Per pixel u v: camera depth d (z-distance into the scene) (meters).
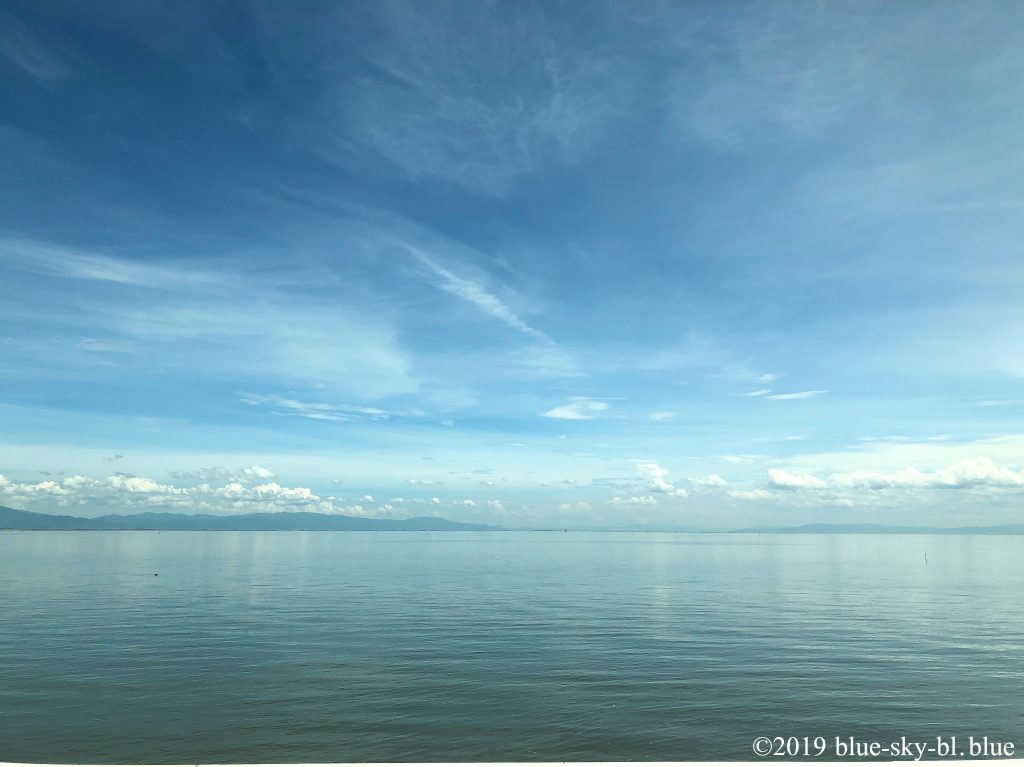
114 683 26.25
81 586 65.75
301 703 23.66
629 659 30.67
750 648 33.38
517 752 19.22
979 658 30.95
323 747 19.62
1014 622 42.44
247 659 30.55
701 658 30.91
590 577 80.12
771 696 24.44
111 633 37.50
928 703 23.64
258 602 52.72
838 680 26.77
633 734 20.67
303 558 123.38
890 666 29.27
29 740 20.11
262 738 20.30
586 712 22.62
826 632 38.31
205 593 59.50
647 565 105.88
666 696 24.45
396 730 20.98
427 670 28.42
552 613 46.59
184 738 20.31
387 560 118.12
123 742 20.00
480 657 31.08
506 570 92.62
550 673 27.89
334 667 28.97
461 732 20.78
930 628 39.81
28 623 41.03
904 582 73.75
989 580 76.75
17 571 85.38
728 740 20.16
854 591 63.19
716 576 82.25
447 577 79.25
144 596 56.84
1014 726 21.41
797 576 82.56
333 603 52.25
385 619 43.22
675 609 48.97
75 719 21.97
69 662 29.91
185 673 27.86
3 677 27.16
